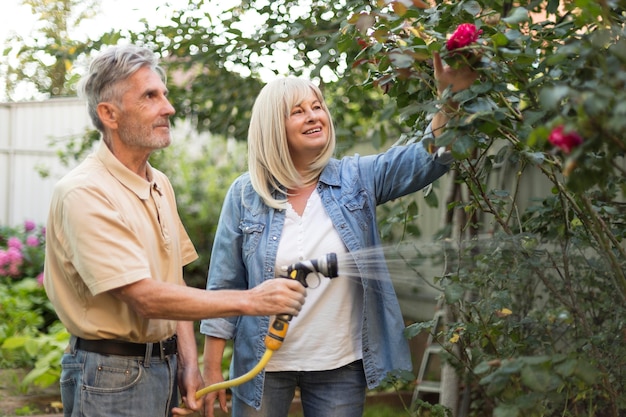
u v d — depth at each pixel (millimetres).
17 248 7586
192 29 4664
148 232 2418
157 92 2389
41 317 6398
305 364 2586
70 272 2322
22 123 9297
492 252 2881
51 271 2385
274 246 2600
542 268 2848
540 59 2326
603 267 2740
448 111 2215
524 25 2535
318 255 2566
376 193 2637
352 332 2613
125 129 2377
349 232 2584
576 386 2451
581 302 2818
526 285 2938
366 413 4469
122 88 2354
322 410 2637
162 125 2410
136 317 2355
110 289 2219
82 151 6969
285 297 2264
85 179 2320
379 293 2627
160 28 4676
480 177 3049
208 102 5941
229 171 9758
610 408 2688
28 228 8578
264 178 2654
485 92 2102
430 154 2398
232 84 5520
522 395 2131
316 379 2627
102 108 2381
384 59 2514
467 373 3168
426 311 3088
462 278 2834
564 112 1749
